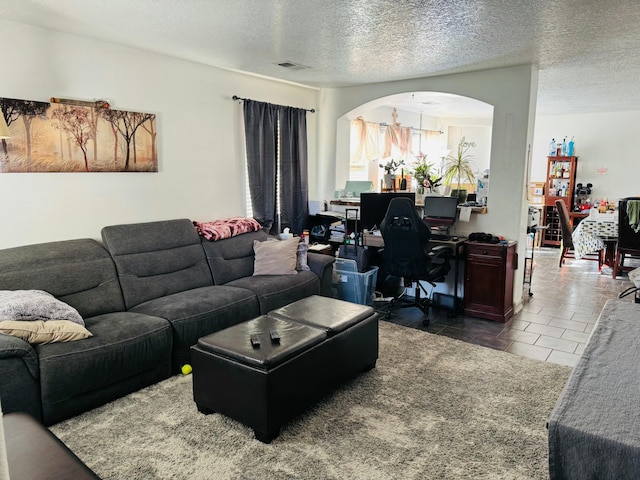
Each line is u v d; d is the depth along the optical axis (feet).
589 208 25.13
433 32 10.30
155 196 13.16
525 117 13.70
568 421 4.88
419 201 16.81
